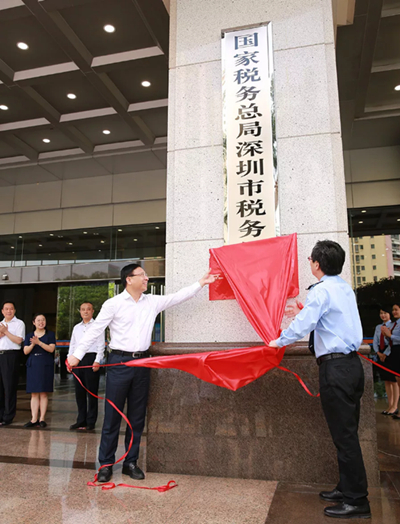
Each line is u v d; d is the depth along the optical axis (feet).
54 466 11.64
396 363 19.11
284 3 12.85
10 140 28.32
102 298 31.22
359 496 8.08
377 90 23.49
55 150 30.55
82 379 17.31
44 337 17.99
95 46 20.95
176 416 10.94
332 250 8.98
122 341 10.75
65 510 8.51
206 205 12.34
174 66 13.48
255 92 12.47
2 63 21.75
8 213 34.99
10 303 18.60
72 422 18.61
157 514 8.27
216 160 12.53
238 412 10.59
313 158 11.78
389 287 26.81
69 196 33.76
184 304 11.89
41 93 24.18
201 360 9.82
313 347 9.14
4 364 18.30
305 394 10.29
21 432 16.43
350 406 8.30
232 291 11.52
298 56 12.41
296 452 10.14
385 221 27.71
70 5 17.89
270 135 12.10
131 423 10.89
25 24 19.12
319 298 8.54
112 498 9.12
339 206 11.43
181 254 12.25
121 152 29.60
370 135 26.91
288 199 11.73
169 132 13.08
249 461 10.37
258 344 10.78
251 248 11.16
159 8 17.70
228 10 13.28
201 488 9.66
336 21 16.76
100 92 23.43
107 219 32.76
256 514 8.21
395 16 18.37
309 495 9.16
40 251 33.60
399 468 11.22
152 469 10.94
